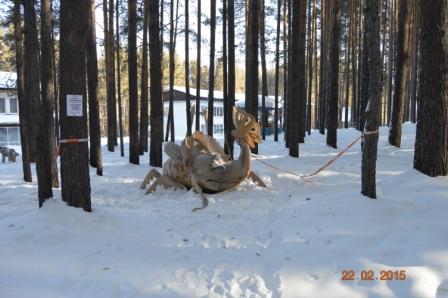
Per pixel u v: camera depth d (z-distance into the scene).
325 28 28.61
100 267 5.09
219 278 4.82
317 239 5.73
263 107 26.42
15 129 39.19
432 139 8.37
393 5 30.66
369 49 6.79
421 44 8.58
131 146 15.02
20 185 11.16
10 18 18.23
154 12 13.70
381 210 6.46
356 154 15.02
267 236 6.26
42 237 5.78
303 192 9.11
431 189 7.52
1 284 4.66
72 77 6.82
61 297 4.41
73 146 6.87
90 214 6.81
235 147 21.59
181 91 48.03
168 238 6.21
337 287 4.51
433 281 4.53
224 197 8.74
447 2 8.33
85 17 6.90
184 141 9.70
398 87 15.86
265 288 4.57
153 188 9.70
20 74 12.41
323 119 28.50
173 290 4.54
